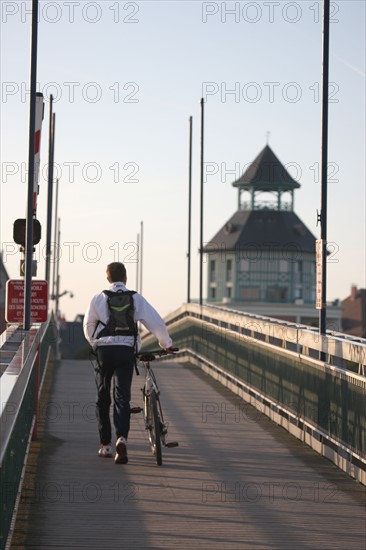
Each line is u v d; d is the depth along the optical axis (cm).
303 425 2642
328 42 2703
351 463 2178
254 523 1756
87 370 4566
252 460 2359
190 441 2609
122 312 2236
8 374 1412
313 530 1719
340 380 2234
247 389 3541
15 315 2848
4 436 1155
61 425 2800
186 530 1694
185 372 4728
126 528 1694
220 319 4278
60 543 1589
